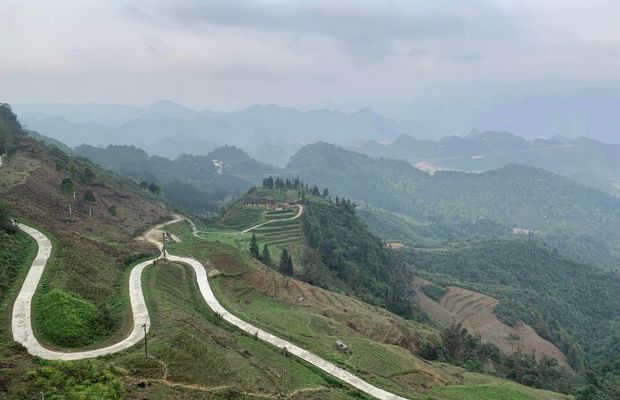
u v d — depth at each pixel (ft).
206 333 227.81
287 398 187.32
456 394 243.60
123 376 167.43
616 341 600.80
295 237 630.74
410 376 252.62
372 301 505.66
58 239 294.05
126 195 581.53
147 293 264.72
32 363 167.63
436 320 621.31
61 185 462.60
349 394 209.36
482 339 581.94
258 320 275.80
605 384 380.58
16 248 265.34
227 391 176.04
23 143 549.13
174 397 161.89
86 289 242.78
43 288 227.20
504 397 250.16
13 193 395.14
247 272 357.00
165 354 185.98
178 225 567.59
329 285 496.64
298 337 262.47
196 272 335.47
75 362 172.45
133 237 440.45
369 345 275.39
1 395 140.05
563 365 530.68
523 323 641.81
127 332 210.79
